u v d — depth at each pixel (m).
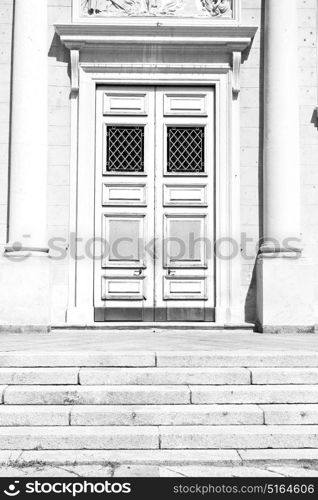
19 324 9.08
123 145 9.95
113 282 9.78
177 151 9.98
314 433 5.09
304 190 9.81
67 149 9.78
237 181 9.80
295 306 9.28
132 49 9.86
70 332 9.18
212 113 9.98
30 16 9.55
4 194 9.62
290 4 9.63
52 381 5.78
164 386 5.72
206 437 5.05
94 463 4.78
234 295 9.73
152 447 5.02
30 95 9.49
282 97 9.57
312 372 5.86
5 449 5.00
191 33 9.77
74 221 9.70
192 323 9.63
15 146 9.45
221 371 5.86
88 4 9.95
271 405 5.52
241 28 9.73
